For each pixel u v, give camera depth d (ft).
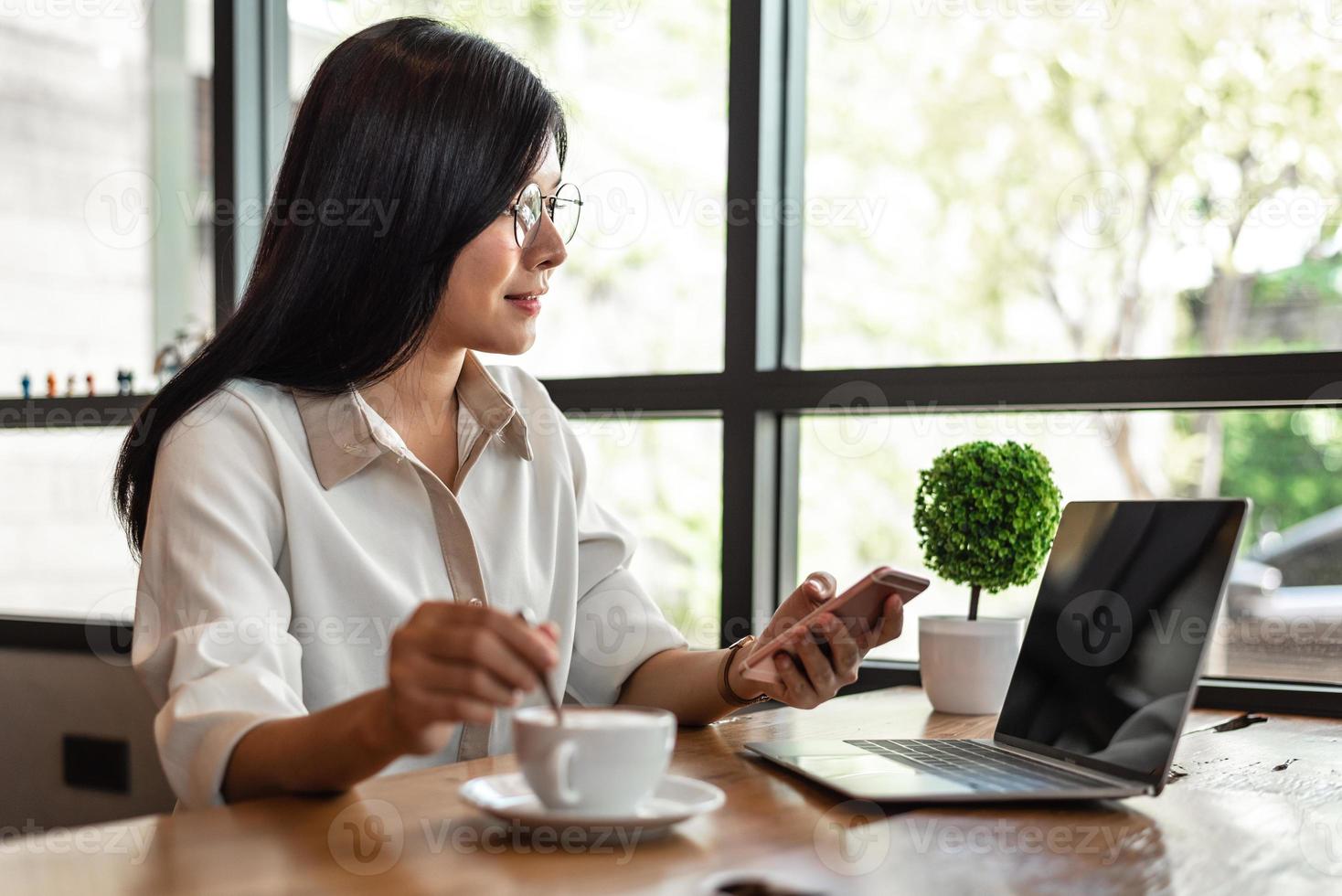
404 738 2.37
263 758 2.66
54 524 7.66
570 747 2.29
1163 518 3.18
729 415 5.92
